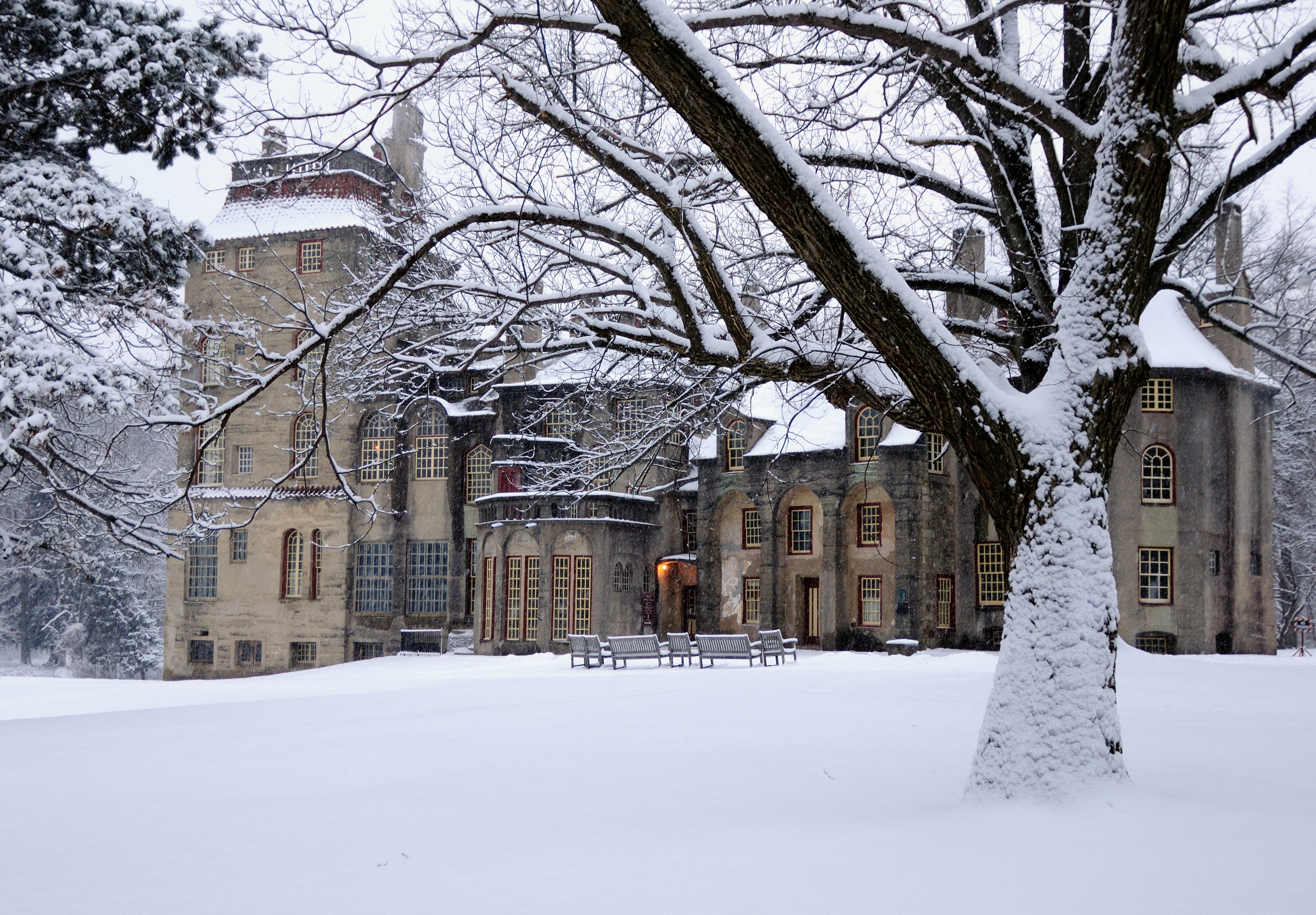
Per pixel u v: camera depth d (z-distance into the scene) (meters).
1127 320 9.21
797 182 9.05
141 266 22.30
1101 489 8.98
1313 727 15.64
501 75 11.42
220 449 54.28
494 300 17.81
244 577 54.00
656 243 12.49
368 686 33.31
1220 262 39.47
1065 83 14.35
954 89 12.80
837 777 11.21
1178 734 14.75
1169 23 8.84
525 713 19.00
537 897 6.51
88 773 12.82
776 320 13.05
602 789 10.73
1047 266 13.33
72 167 22.44
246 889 7.00
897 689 22.94
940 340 9.22
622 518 46.50
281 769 12.91
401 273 12.55
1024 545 8.95
